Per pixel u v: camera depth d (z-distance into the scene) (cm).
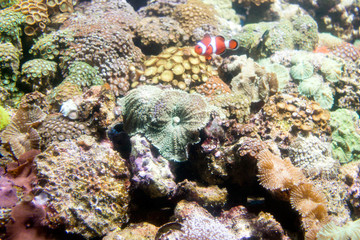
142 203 50
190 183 46
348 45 107
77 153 46
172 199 48
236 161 49
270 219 42
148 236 43
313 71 79
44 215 40
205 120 49
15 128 50
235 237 42
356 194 59
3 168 45
